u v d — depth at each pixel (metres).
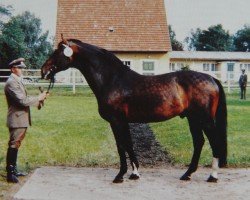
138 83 7.50
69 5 38.22
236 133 12.95
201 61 62.16
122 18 37.88
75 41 7.69
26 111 7.68
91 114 17.88
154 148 10.86
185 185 7.50
